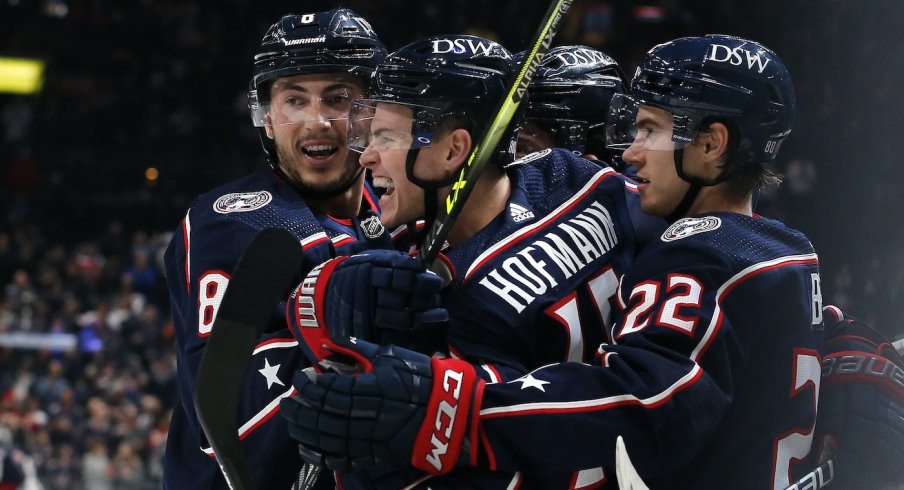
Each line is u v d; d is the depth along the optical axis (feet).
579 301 20.17
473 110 19.69
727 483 18.94
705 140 19.42
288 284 18.38
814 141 109.60
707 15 135.13
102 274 130.00
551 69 25.68
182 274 22.36
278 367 20.12
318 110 22.58
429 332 18.44
